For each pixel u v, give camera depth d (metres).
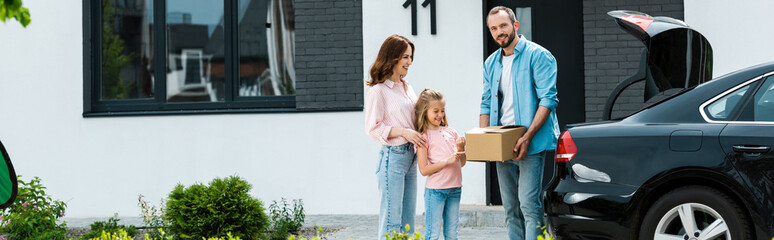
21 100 11.09
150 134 10.93
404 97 6.16
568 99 10.08
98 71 11.15
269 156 10.69
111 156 11.00
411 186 6.25
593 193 5.57
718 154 5.29
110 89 11.18
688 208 5.37
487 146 5.95
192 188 8.09
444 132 6.17
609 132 5.65
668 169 5.39
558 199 5.70
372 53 10.38
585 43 9.84
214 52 10.98
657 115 5.61
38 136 11.09
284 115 10.65
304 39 10.56
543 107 6.20
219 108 10.94
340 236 8.58
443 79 10.16
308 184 10.61
